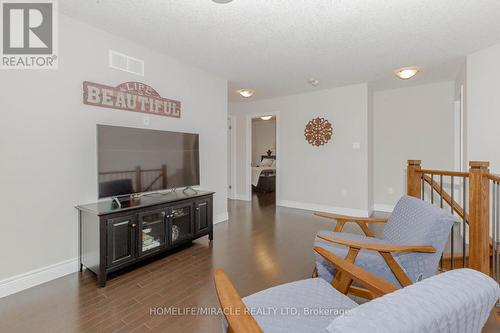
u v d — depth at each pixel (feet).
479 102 10.22
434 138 15.10
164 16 7.73
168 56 10.75
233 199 20.65
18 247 6.91
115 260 7.39
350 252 5.47
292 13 7.55
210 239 10.84
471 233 7.13
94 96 8.37
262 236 11.46
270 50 10.18
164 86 10.65
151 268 8.30
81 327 5.51
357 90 15.14
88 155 8.29
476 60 10.32
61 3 7.11
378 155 16.76
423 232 5.66
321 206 16.71
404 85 15.39
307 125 17.02
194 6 7.22
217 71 12.68
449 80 14.43
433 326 1.82
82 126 8.13
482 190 6.89
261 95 17.83
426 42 9.48
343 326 1.74
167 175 9.80
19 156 6.91
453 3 7.07
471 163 7.10
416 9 7.36
